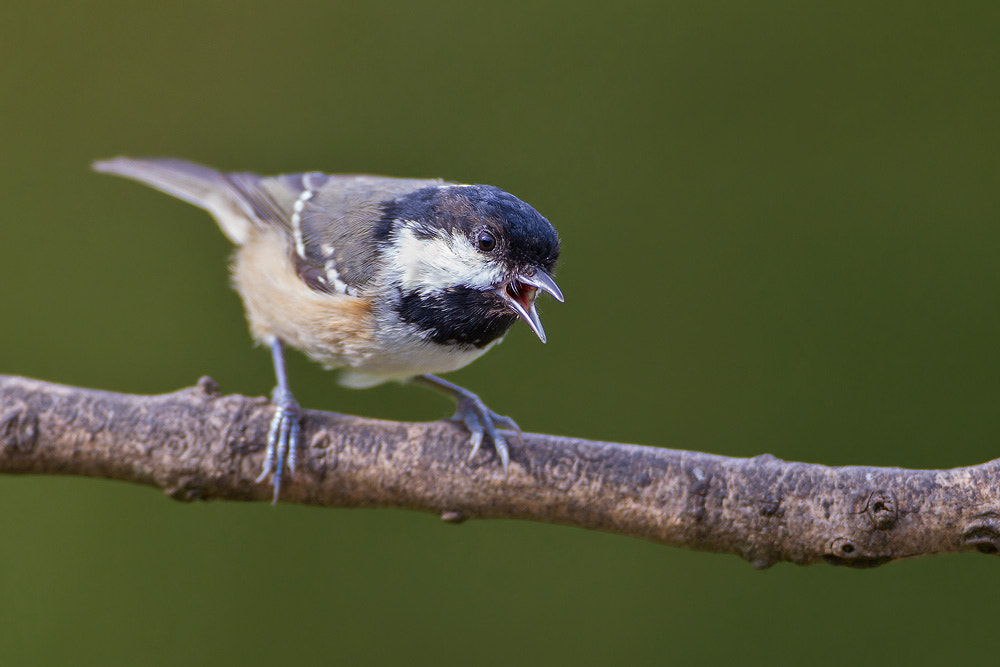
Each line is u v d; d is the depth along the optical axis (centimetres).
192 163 251
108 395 243
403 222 245
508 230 245
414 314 245
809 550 242
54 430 243
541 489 243
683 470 242
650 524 242
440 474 243
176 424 243
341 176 249
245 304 248
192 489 243
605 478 242
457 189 245
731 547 242
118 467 243
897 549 241
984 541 241
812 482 242
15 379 243
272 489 243
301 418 243
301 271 246
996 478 241
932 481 241
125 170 251
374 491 243
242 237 249
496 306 245
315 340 246
